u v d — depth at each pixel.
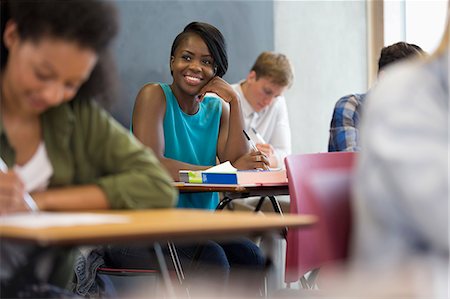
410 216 1.06
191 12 5.77
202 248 3.12
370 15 6.74
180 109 3.69
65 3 1.67
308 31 6.54
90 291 2.96
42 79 1.68
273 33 6.26
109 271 2.96
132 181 1.88
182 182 3.26
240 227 1.45
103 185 1.84
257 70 5.03
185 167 3.51
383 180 1.08
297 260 2.12
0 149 1.82
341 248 1.58
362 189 1.11
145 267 3.00
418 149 1.07
